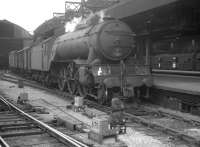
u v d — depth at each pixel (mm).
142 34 18391
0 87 21609
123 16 15969
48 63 19438
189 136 7379
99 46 13023
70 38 16062
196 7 14188
